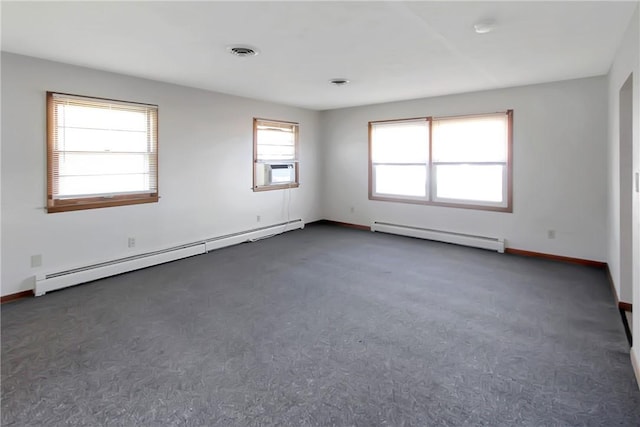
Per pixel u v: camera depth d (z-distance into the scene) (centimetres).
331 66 388
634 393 209
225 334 281
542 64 384
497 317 311
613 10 250
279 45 319
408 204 621
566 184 470
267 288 380
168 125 471
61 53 341
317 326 295
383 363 241
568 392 210
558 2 238
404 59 363
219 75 427
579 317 311
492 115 518
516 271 435
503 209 522
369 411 195
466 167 555
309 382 221
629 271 323
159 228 472
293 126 662
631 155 324
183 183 495
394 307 332
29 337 275
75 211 393
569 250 473
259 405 200
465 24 273
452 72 416
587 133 450
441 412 194
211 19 262
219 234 548
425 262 473
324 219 737
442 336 278
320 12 251
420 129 597
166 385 218
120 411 195
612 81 380
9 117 343
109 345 264
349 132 683
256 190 601
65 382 220
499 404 200
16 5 239
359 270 440
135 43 313
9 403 201
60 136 379
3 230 344
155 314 317
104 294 363
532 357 248
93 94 397
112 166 422
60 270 383
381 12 251
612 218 387
